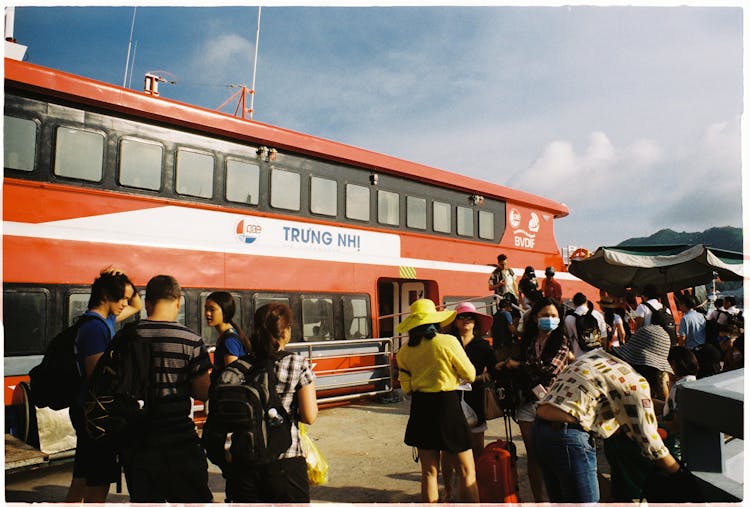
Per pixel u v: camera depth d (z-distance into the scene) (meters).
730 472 2.98
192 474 3.20
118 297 3.93
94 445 3.58
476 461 4.63
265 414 3.04
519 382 4.67
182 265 8.31
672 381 4.81
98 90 7.71
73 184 7.44
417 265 11.88
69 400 3.99
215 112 9.02
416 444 4.14
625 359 3.40
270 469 3.02
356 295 10.62
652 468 2.98
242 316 8.87
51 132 7.35
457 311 5.13
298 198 10.07
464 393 4.90
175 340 3.28
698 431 2.54
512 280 12.14
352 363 10.33
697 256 9.45
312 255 10.05
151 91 11.02
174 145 8.61
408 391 4.37
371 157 11.21
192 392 3.32
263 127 9.59
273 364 3.19
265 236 9.45
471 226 13.34
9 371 6.44
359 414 9.41
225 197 9.07
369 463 6.46
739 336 8.77
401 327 4.38
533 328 4.93
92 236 7.46
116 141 7.97
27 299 6.73
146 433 3.11
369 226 11.16
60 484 5.71
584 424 3.21
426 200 12.43
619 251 10.23
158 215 8.21
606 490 4.31
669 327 8.85
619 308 10.08
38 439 5.51
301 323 9.64
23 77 7.03
